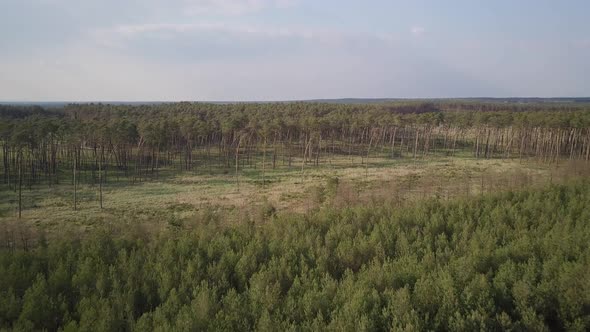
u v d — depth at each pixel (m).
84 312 21.09
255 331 19.91
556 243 28.16
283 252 30.11
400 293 21.31
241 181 74.12
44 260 29.06
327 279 24.75
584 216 34.38
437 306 21.52
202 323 20.33
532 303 21.67
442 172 77.81
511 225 35.47
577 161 71.12
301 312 21.77
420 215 36.78
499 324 19.64
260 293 23.19
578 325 20.05
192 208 53.97
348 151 115.62
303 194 60.72
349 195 52.03
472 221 35.56
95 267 26.81
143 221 43.44
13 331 18.92
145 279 25.84
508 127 114.81
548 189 45.19
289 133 102.38
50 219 47.81
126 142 80.94
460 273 24.00
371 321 19.41
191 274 26.45
